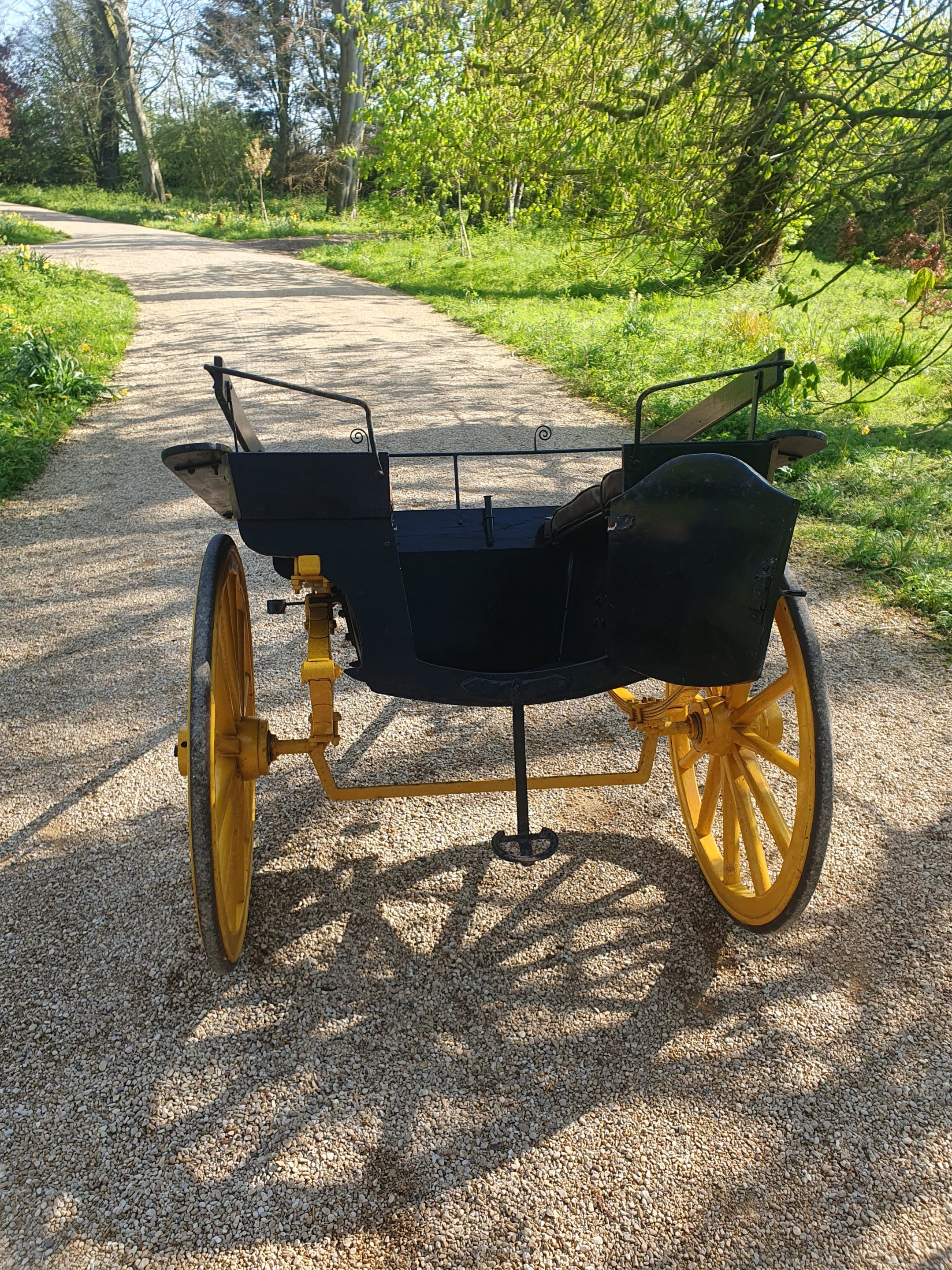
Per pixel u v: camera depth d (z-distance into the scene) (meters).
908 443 7.88
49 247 23.78
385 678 2.20
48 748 3.63
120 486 6.76
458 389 9.73
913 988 2.49
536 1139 2.06
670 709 2.54
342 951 2.62
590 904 2.81
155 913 2.77
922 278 4.59
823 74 6.10
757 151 6.32
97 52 48.03
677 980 2.52
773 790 3.40
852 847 3.05
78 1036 2.34
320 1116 2.12
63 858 3.01
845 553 5.54
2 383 8.58
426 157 17.39
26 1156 2.03
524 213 11.90
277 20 44.97
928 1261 1.80
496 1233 1.86
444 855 3.03
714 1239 1.85
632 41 7.11
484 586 2.80
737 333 11.13
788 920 2.38
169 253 23.89
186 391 9.52
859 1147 2.04
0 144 50.16
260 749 2.43
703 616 1.90
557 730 3.81
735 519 1.80
